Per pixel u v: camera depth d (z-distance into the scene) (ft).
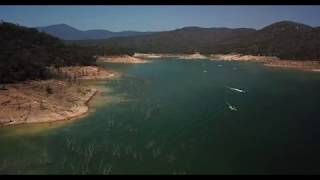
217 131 169.89
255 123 183.73
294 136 161.99
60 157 136.87
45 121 185.57
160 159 134.92
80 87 277.85
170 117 196.03
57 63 372.79
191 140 156.56
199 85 315.17
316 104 231.71
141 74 405.59
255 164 130.11
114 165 129.49
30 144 151.74
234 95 264.11
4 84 239.50
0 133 166.40
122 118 194.18
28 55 346.13
